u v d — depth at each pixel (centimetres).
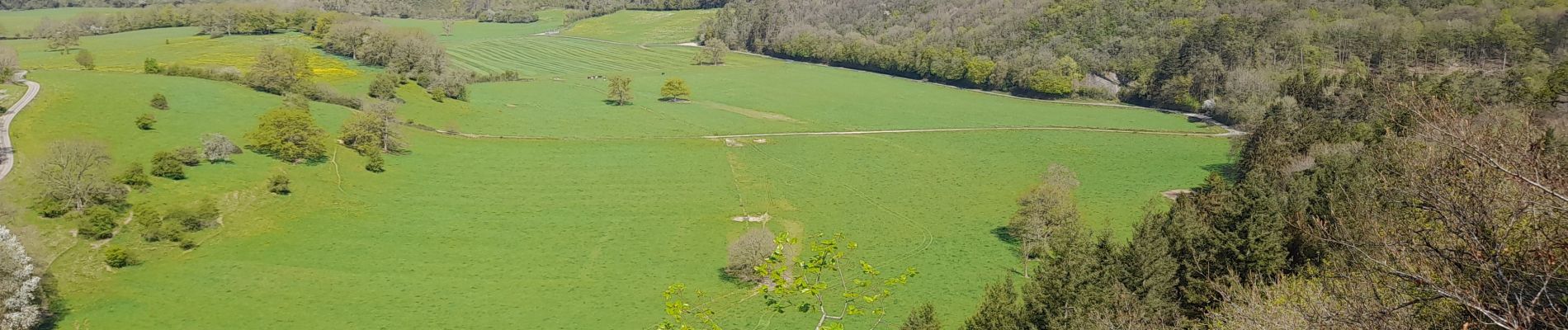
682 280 7469
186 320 6369
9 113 9812
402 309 6750
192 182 8594
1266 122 9675
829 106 16725
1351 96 10169
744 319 6506
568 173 11075
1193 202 6556
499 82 18325
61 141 8150
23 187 7700
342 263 7650
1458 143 1928
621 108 15738
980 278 7388
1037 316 4616
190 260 7369
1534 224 1727
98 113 10250
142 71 13012
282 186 8875
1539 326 1602
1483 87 9188
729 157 12175
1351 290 2173
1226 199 6178
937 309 6644
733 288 7225
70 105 10338
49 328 6075
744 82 19788
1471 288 1705
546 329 6450
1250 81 14438
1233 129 13975
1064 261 4894
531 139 12825
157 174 8488
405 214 9131
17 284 5669
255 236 8000
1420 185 2005
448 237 8512
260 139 9675
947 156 12369
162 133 9981
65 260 6888
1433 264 1869
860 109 16362
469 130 13138
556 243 8431
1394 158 2861
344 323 6456
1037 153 12531
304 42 18688
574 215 9362
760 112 15850
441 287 7238
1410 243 1945
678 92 16800
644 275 7600
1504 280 1638
